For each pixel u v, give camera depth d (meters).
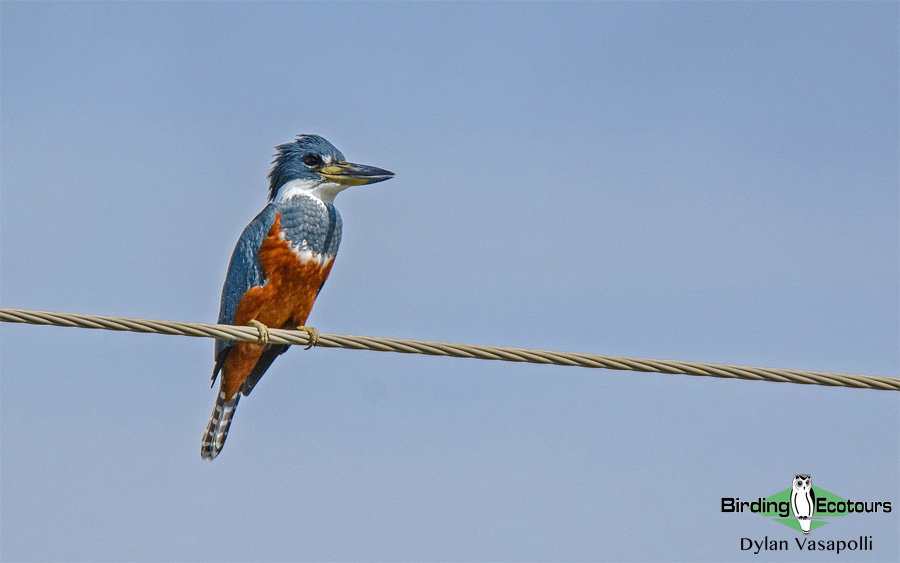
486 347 8.84
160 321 8.84
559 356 8.81
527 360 8.83
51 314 8.48
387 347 8.88
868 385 8.86
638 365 8.83
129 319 8.72
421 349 8.88
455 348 8.86
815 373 8.86
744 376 8.86
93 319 8.60
